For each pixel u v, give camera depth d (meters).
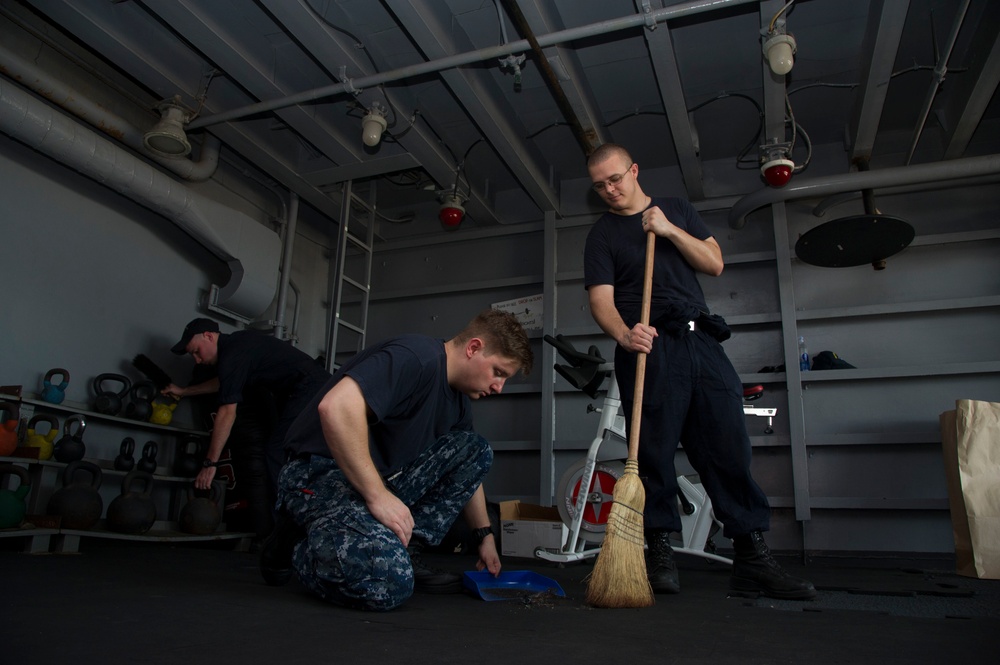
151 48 3.99
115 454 4.16
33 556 2.91
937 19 3.88
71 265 4.05
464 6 3.76
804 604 1.91
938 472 4.33
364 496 1.62
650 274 2.08
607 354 5.16
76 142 3.74
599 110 4.73
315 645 1.18
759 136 4.98
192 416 4.68
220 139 4.73
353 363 1.79
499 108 4.43
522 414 5.30
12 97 3.45
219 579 2.28
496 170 5.58
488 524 2.20
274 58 4.14
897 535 4.31
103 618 1.42
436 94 4.61
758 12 3.72
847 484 4.46
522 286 5.62
